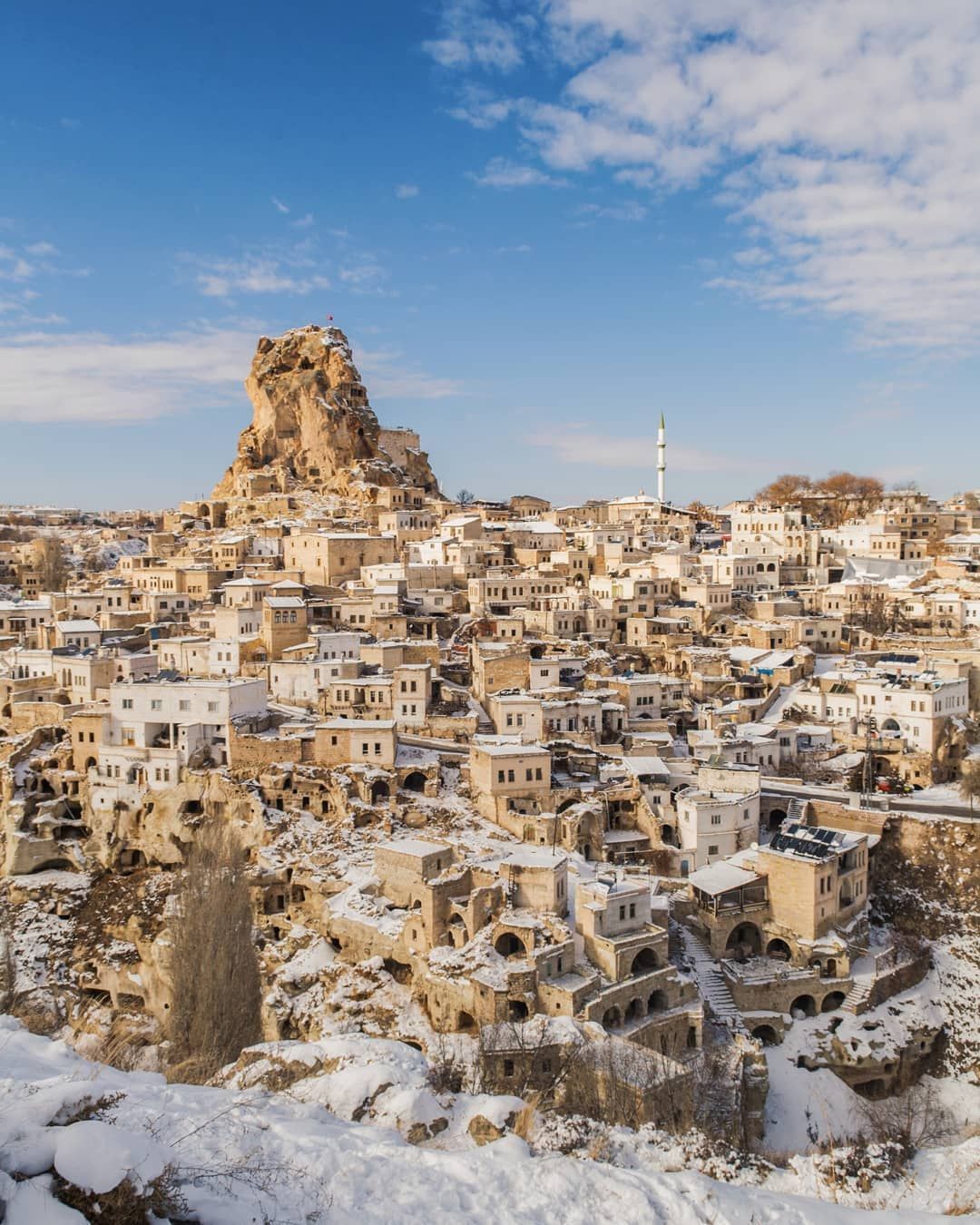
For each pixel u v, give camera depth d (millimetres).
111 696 137250
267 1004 91188
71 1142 28656
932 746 137875
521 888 93062
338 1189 33000
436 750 138125
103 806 132625
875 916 115750
